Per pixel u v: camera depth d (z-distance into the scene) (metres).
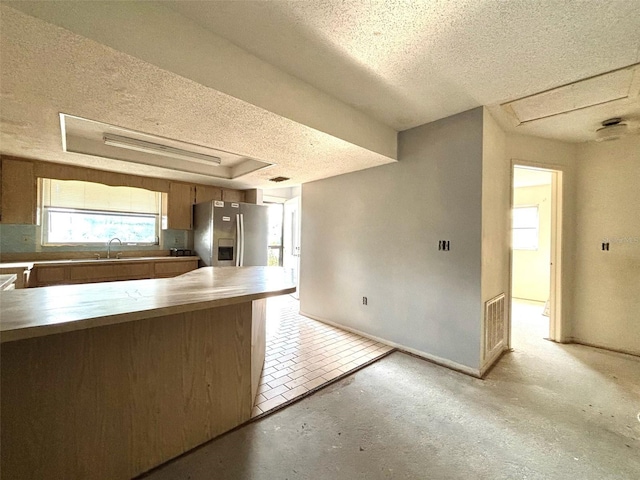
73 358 1.23
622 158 3.04
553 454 1.53
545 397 2.09
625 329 2.98
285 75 1.90
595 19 1.41
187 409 1.54
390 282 3.08
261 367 2.43
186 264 4.11
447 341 2.60
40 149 2.67
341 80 2.01
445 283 2.62
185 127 2.09
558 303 3.27
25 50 1.24
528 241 5.80
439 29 1.50
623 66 1.81
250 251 4.38
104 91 1.59
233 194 4.76
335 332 3.51
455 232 2.56
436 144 2.69
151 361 1.42
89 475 1.26
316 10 1.38
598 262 3.15
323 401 2.02
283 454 1.52
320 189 3.97
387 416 1.85
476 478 1.37
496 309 2.77
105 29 1.21
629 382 2.31
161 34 1.37
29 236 3.36
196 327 1.57
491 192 2.62
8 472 1.11
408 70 1.88
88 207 3.80
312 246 4.12
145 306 1.17
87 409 1.26
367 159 2.92
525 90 2.13
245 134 2.22
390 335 3.08
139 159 3.18
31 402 1.15
